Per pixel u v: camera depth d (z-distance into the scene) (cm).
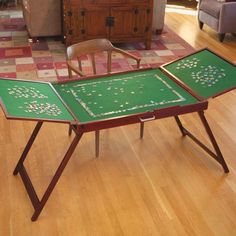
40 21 480
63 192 248
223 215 235
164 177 266
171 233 221
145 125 323
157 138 308
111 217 231
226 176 268
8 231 219
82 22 450
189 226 226
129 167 274
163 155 288
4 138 301
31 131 311
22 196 244
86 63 434
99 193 249
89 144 297
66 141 300
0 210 233
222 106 356
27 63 433
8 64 428
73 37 456
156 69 282
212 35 542
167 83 263
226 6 489
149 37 479
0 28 537
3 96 215
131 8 455
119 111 230
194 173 270
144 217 232
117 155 286
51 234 218
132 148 295
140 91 253
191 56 291
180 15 620
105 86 258
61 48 479
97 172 268
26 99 221
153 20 516
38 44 488
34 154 283
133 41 478
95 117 222
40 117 206
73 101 238
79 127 213
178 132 316
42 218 228
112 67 429
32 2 466
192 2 683
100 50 299
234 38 534
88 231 221
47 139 301
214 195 251
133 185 257
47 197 226
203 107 243
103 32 463
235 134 316
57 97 236
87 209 236
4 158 278
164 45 501
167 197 248
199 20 559
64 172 266
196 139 292
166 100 243
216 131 319
